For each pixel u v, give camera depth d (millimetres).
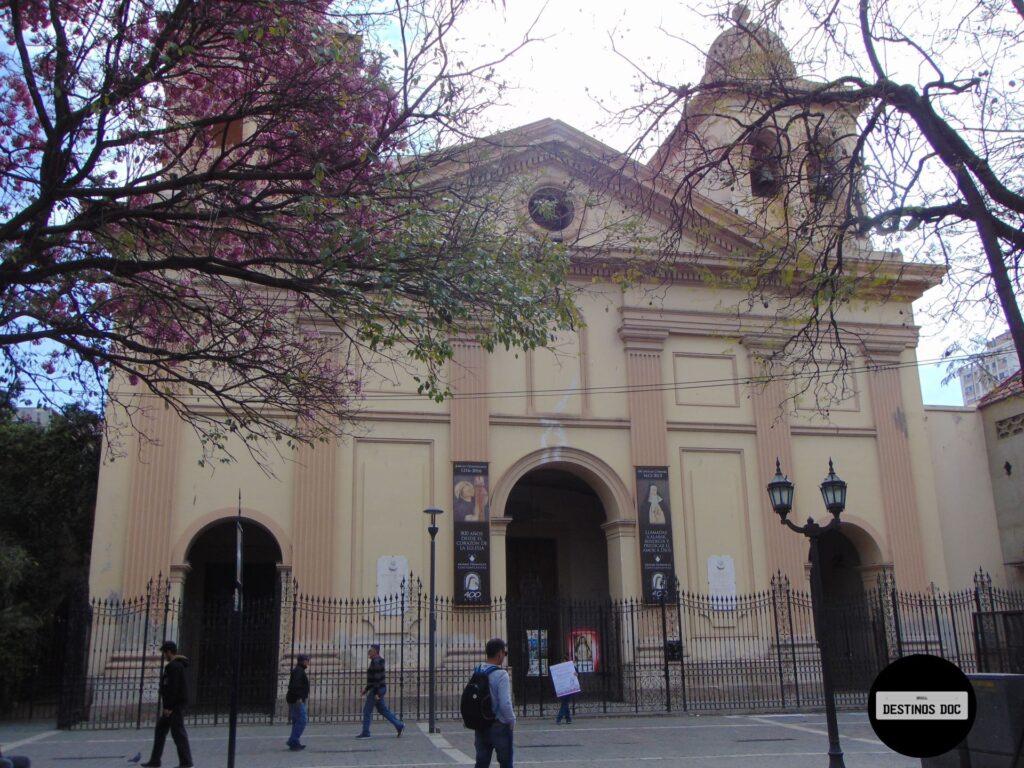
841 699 22734
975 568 26641
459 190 11133
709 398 24984
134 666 19938
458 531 22281
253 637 21500
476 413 23219
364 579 21672
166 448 21328
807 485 24984
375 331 9656
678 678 22562
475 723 8203
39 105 9516
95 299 11742
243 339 11969
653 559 23219
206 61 10945
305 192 10195
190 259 9867
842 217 11383
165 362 11789
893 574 24672
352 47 10359
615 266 23984
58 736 17281
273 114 10695
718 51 11344
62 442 25078
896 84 9961
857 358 26234
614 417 24203
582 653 23047
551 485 28422
